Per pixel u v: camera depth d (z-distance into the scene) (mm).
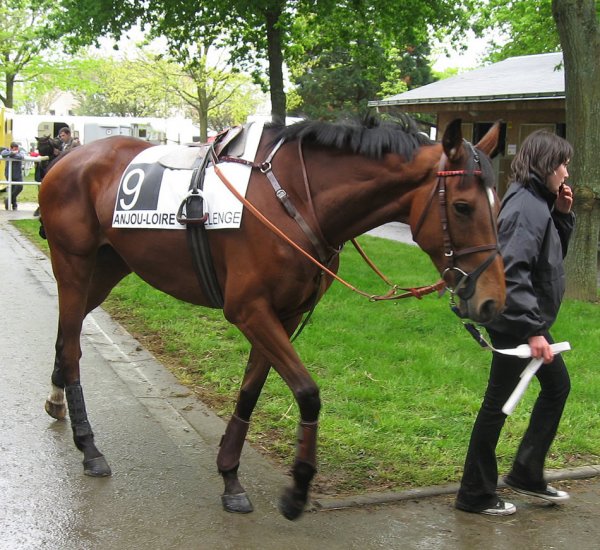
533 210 3160
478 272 2840
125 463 3916
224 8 12547
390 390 5070
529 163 3250
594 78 8094
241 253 3191
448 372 5441
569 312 7621
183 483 3707
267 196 3197
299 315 3480
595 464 4137
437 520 3428
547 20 15305
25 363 5477
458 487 3736
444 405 4805
